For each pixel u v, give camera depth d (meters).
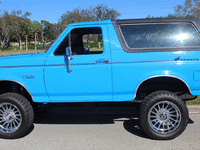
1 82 4.49
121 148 3.80
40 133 4.49
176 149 3.74
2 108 4.28
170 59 3.98
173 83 4.30
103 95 4.16
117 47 4.07
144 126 4.01
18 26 52.47
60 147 3.87
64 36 4.18
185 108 3.94
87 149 3.79
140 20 4.17
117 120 5.18
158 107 4.03
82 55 4.10
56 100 4.20
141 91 4.40
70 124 4.98
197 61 3.95
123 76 4.04
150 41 4.11
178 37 4.09
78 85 4.11
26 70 4.12
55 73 4.11
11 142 4.09
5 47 60.84
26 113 4.09
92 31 4.48
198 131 4.46
